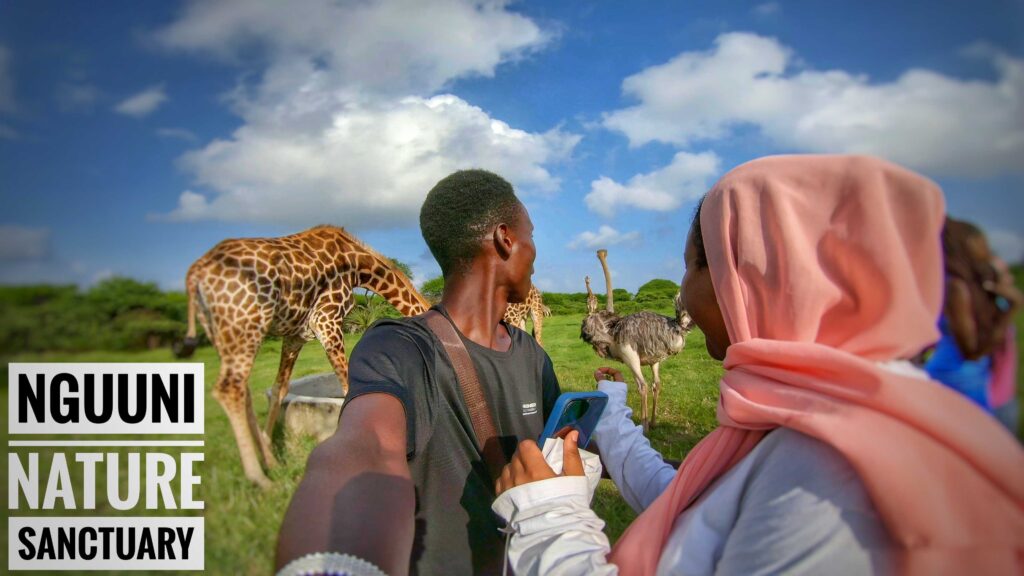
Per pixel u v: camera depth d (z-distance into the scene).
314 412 4.54
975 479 0.62
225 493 3.34
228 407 3.73
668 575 0.82
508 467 0.99
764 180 0.86
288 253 4.32
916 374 0.73
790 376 0.79
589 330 5.82
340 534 0.62
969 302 0.74
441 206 1.36
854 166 0.79
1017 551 0.60
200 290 3.89
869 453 0.63
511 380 1.34
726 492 0.80
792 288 0.80
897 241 0.74
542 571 0.84
